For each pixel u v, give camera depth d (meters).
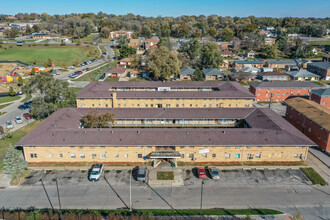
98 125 66.50
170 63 131.88
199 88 101.75
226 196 47.16
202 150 57.03
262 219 41.41
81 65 174.00
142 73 150.50
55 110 79.81
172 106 89.25
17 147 65.25
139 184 50.44
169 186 49.91
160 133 58.84
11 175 50.00
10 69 151.50
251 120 69.56
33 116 87.06
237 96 87.94
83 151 57.09
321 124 64.69
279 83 110.75
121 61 176.25
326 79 142.12
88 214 41.28
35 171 54.41
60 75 148.50
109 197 46.66
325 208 44.16
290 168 56.09
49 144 55.75
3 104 102.25
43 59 179.75
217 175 52.03
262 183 51.00
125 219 40.38
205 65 163.88
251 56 199.50
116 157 57.53
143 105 88.75
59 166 56.09
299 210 43.62
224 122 74.38
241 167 56.12
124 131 59.28
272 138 57.78
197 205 44.75
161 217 41.44
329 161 59.34
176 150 57.09
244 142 56.75
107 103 88.06
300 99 83.88
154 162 55.88
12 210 43.06
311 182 51.38
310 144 56.50
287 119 84.12
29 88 78.50
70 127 63.62
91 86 95.69
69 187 49.44
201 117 72.44
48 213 41.72
